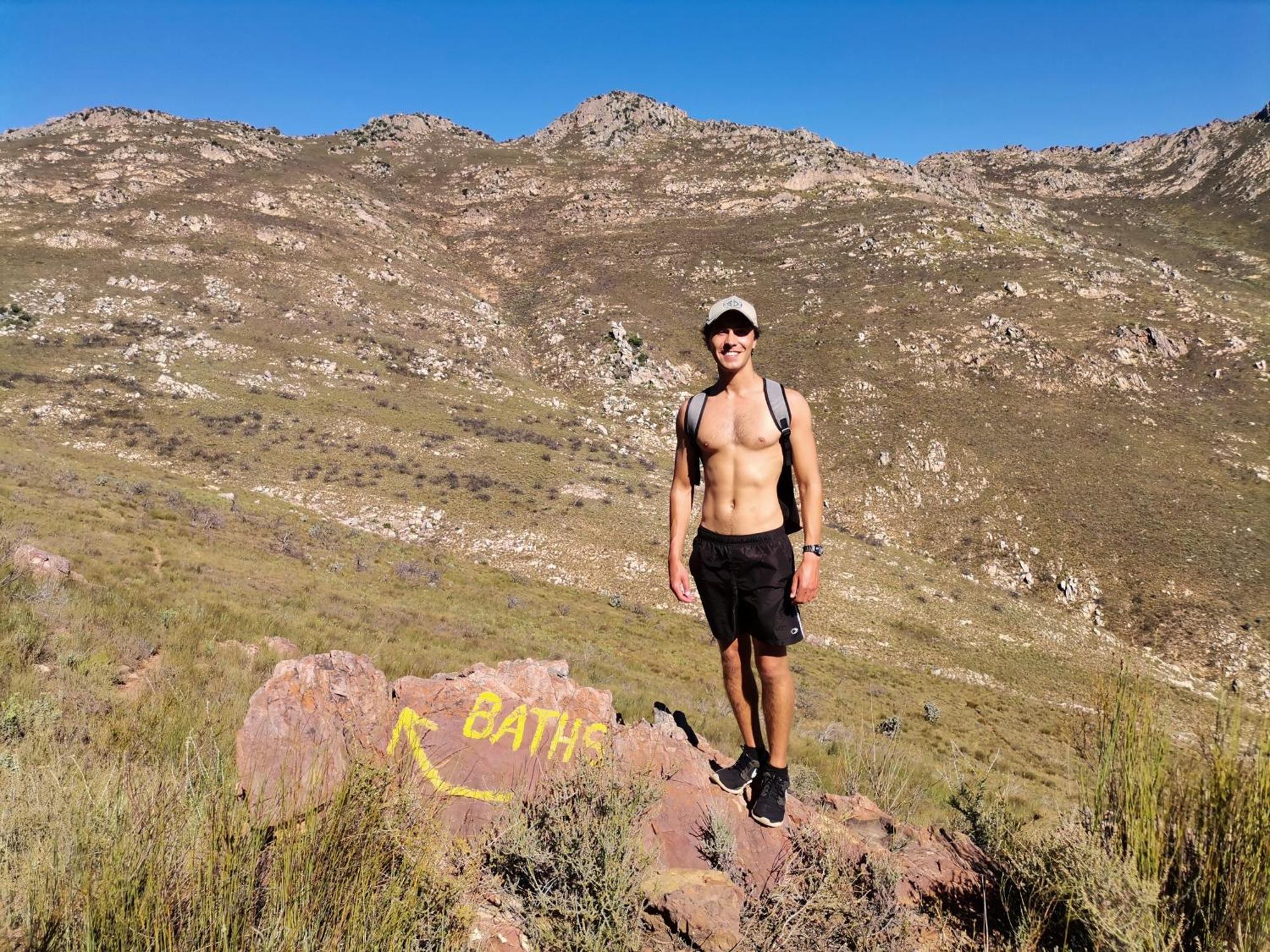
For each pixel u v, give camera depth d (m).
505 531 47.69
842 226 128.88
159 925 1.49
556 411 78.00
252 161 142.75
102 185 111.44
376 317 89.94
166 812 1.83
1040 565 59.56
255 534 30.25
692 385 88.50
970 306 97.06
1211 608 53.22
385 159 183.88
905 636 45.06
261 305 83.38
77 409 52.69
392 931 1.69
